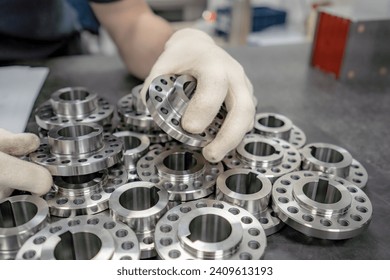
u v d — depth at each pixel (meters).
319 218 0.47
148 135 0.67
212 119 0.55
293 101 0.94
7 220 0.48
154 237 0.44
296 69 1.16
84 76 1.03
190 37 0.74
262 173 0.56
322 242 0.47
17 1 1.13
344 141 0.75
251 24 2.10
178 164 0.61
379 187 0.58
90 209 0.49
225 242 0.42
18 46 1.20
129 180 0.56
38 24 1.20
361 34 1.01
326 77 1.10
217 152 0.54
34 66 1.10
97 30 1.57
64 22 1.30
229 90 0.60
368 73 1.07
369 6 1.06
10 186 0.49
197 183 0.54
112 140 0.60
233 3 2.00
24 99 0.85
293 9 2.19
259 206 0.50
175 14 2.45
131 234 0.44
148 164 0.59
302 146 0.66
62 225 0.45
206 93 0.55
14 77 0.97
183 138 0.54
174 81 0.60
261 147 0.63
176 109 0.56
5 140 0.53
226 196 0.50
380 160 0.67
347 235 0.46
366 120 0.85
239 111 0.57
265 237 0.44
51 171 0.52
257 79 1.07
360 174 0.60
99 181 0.53
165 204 0.48
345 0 1.66
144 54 0.99
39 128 0.70
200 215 0.45
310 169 0.59
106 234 0.43
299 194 0.50
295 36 2.06
